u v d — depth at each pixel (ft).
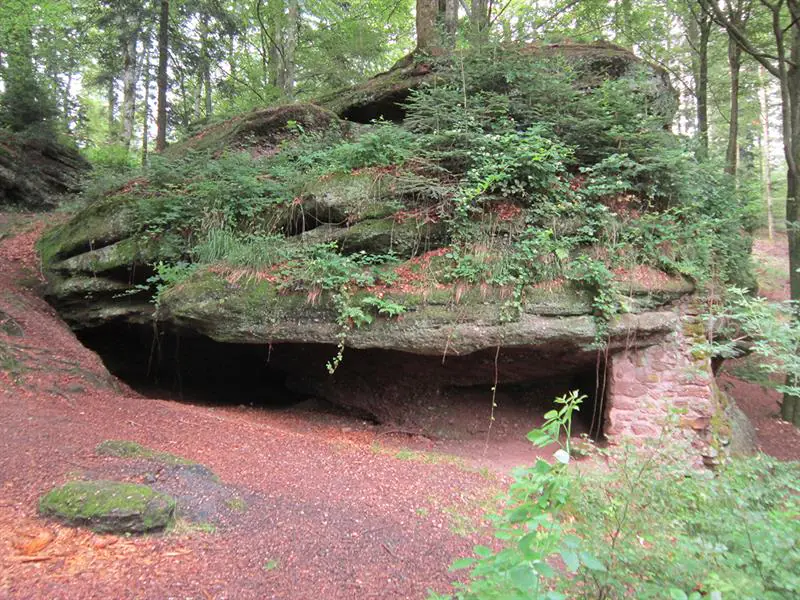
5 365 20.75
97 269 28.40
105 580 9.28
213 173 28.55
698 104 48.67
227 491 13.79
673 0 48.39
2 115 55.83
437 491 16.55
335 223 24.30
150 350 34.60
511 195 22.70
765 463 11.84
